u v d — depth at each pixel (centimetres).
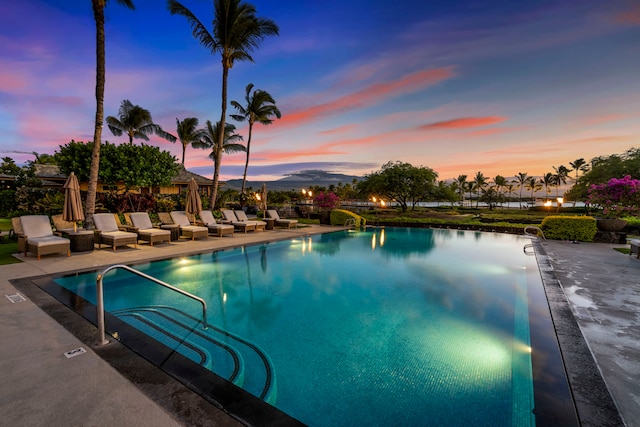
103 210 1527
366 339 381
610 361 283
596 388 230
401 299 535
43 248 681
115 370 251
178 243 985
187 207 1193
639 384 246
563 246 1038
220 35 1614
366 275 697
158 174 2020
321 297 541
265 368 313
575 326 354
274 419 196
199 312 457
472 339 382
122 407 205
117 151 1881
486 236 1414
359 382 289
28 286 478
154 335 372
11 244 861
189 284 604
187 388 228
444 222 1688
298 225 1702
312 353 345
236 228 1355
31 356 271
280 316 452
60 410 202
